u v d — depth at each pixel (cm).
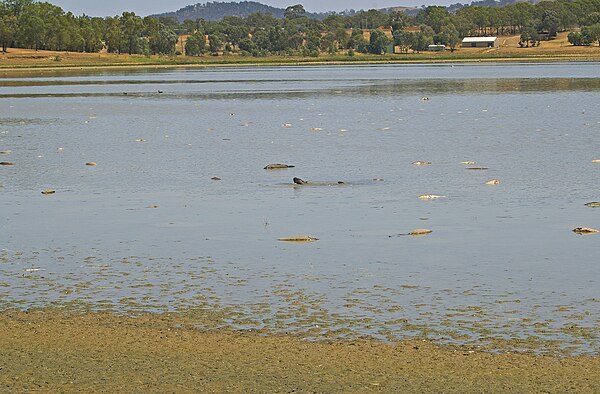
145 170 4625
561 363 1830
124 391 1722
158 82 16475
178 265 2681
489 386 1722
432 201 3653
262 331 2056
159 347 1956
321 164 4775
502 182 4106
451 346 1939
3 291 2414
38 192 3991
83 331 2067
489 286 2414
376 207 3547
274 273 2573
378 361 1855
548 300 2277
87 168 4706
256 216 3403
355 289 2395
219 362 1862
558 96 10144
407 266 2638
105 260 2753
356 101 10081
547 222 3234
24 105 10012
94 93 12531
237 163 4853
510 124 6806
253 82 16100
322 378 1770
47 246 2950
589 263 2648
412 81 15375
